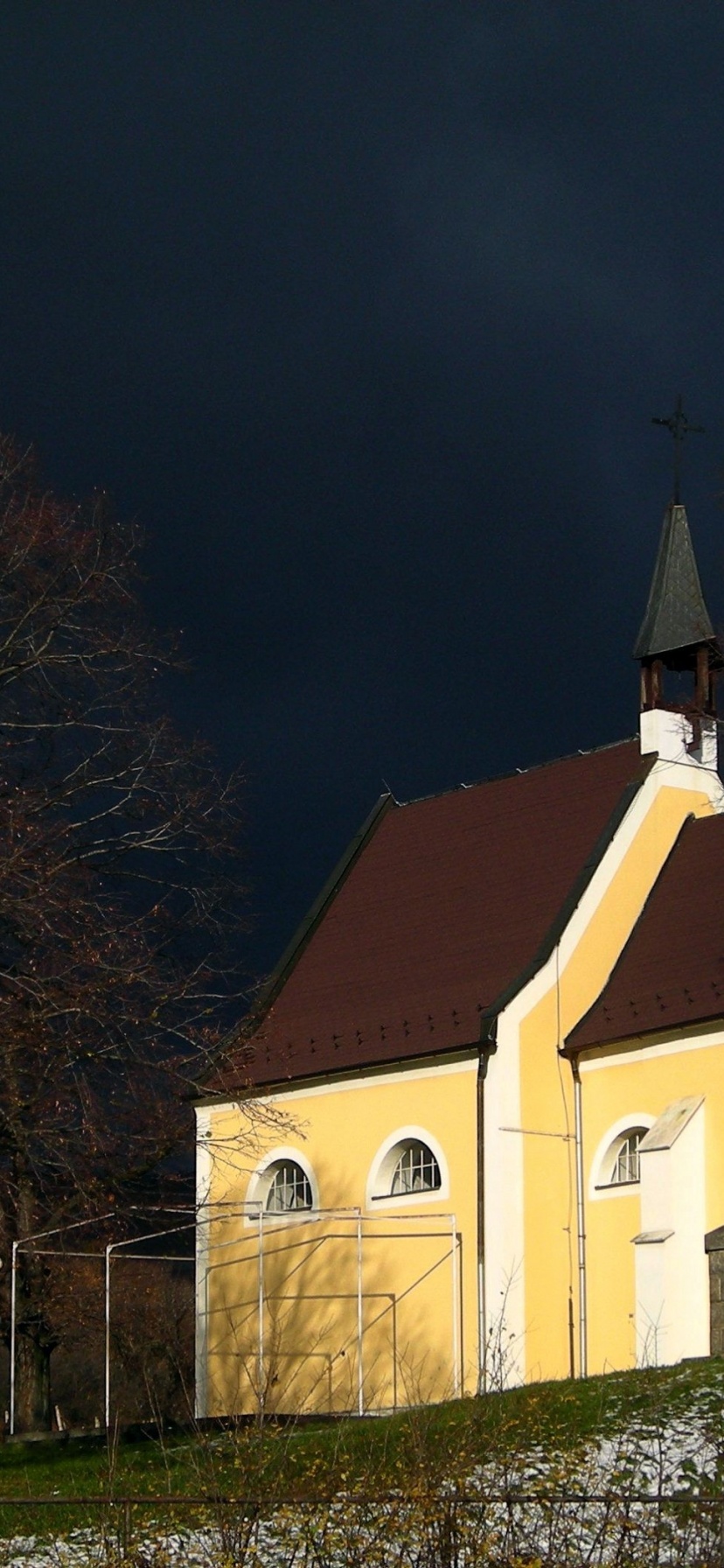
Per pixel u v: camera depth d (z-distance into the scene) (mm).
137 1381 50188
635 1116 40656
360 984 47000
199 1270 46938
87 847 38844
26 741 37719
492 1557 17047
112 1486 19359
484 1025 41656
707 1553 16938
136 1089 36469
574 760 47844
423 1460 18000
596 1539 17156
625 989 42438
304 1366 44125
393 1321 42500
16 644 37219
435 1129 42500
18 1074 35125
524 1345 40219
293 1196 46094
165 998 37125
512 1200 40969
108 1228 41125
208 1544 18578
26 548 37031
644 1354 36938
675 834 45469
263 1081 46094
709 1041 39281
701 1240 38062
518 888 45656
